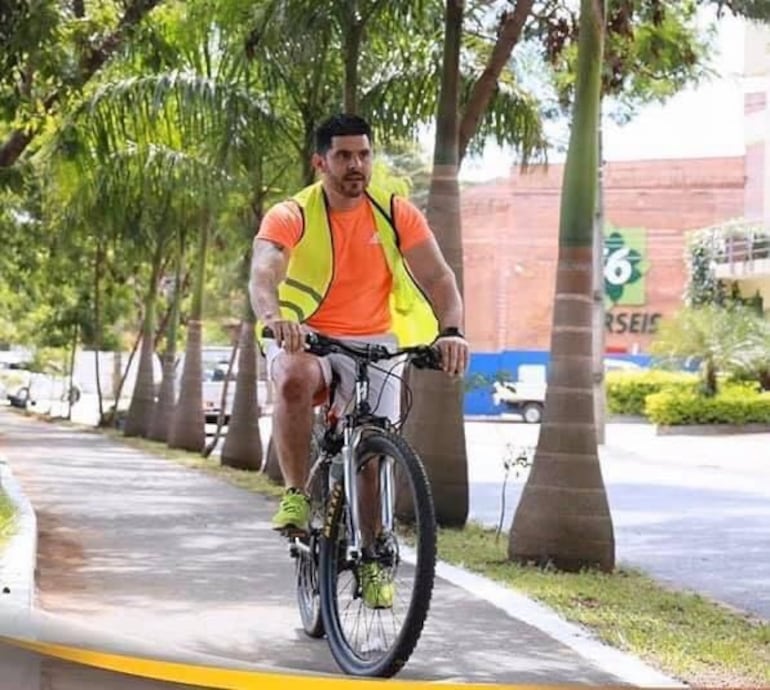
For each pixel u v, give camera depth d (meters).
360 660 6.32
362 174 6.43
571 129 10.81
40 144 18.03
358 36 14.55
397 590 6.21
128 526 12.68
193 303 26.64
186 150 19.39
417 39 15.62
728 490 20.81
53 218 26.09
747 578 11.21
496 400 45.25
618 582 10.05
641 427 40.78
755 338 38.09
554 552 10.39
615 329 51.84
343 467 6.44
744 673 6.93
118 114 16.81
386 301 6.68
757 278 42.53
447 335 6.38
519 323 51.81
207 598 8.60
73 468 20.69
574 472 10.41
